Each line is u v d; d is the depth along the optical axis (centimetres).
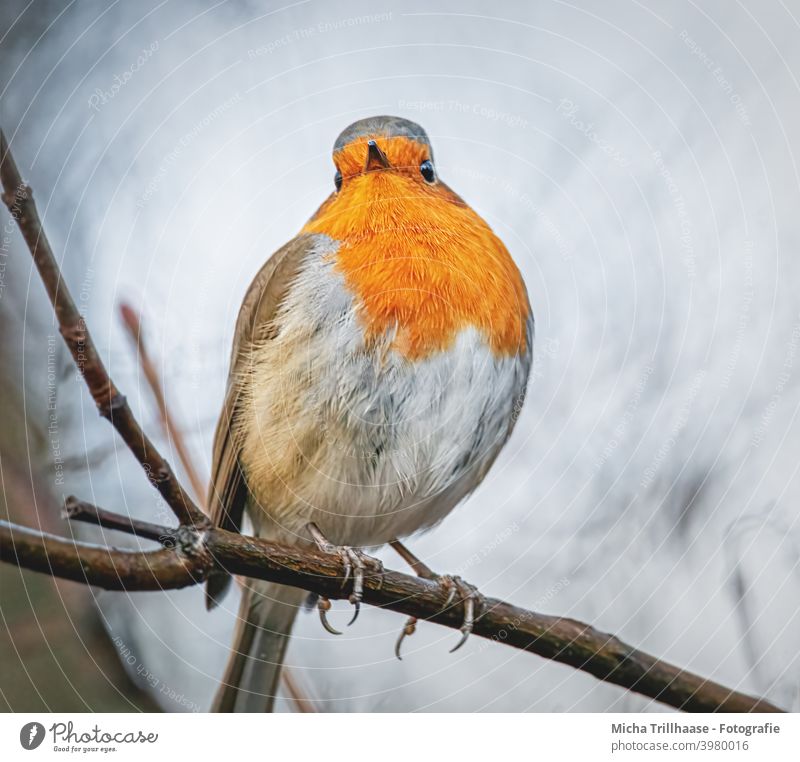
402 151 268
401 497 268
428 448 267
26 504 268
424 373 267
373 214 268
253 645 269
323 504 268
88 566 261
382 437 267
